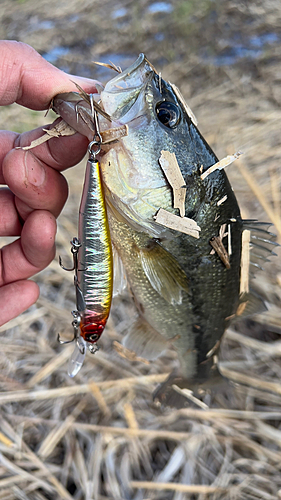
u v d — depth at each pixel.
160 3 0.96
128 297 0.40
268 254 0.25
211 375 0.29
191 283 0.23
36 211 0.23
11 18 1.05
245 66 0.73
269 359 0.35
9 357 0.36
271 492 0.28
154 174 0.20
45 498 0.28
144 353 0.27
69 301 0.40
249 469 0.29
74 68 0.80
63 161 0.23
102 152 0.19
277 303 0.39
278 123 0.59
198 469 0.30
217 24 0.84
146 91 0.20
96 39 0.89
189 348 0.26
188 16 0.87
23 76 0.21
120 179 0.20
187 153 0.21
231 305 0.25
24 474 0.29
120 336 0.37
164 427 0.32
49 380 0.35
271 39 0.78
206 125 0.61
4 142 0.24
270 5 0.88
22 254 0.25
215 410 0.32
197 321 0.25
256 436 0.31
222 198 0.22
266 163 0.52
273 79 0.68
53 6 1.07
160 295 0.23
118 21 0.93
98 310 0.18
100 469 0.30
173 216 0.21
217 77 0.72
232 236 0.23
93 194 0.17
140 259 0.22
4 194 0.25
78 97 0.19
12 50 0.20
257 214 0.45
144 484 0.29
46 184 0.23
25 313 0.39
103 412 0.32
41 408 0.33
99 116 0.18
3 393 0.33
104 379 0.35
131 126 0.19
